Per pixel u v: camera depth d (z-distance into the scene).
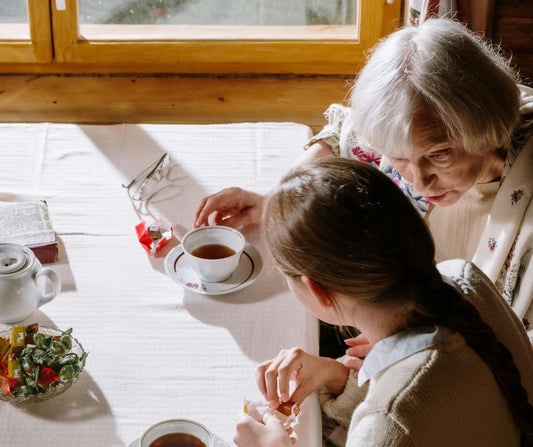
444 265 1.06
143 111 2.89
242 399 1.11
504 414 0.89
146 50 3.00
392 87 1.17
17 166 1.63
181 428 0.99
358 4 2.95
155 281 1.34
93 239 1.43
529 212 1.33
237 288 1.31
